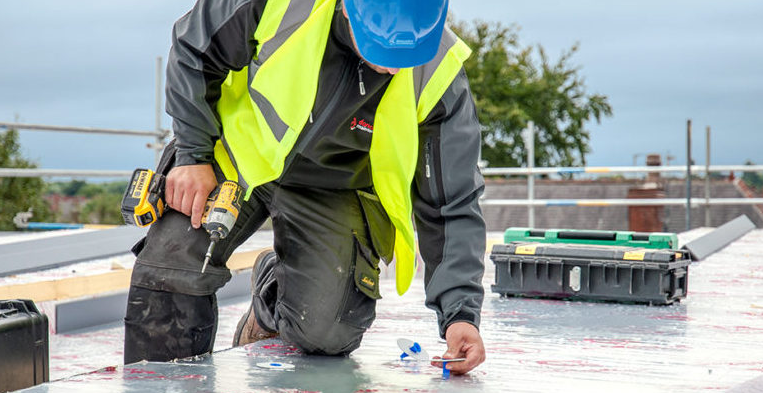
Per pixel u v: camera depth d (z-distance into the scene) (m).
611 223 25.52
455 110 1.99
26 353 1.70
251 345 2.21
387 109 1.99
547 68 30.52
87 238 4.86
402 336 2.51
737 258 5.38
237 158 1.98
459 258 1.99
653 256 3.13
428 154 2.00
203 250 1.97
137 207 1.93
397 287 2.29
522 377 1.87
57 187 26.00
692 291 3.65
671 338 2.46
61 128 6.53
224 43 1.88
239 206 1.95
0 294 2.93
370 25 1.69
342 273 2.09
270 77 1.89
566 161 30.31
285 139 1.89
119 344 2.99
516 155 29.83
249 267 4.15
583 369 1.97
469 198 2.02
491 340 2.41
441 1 1.72
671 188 25.62
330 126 1.98
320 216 2.11
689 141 8.58
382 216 2.25
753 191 27.34
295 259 2.10
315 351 2.10
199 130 1.95
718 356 2.16
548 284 3.30
